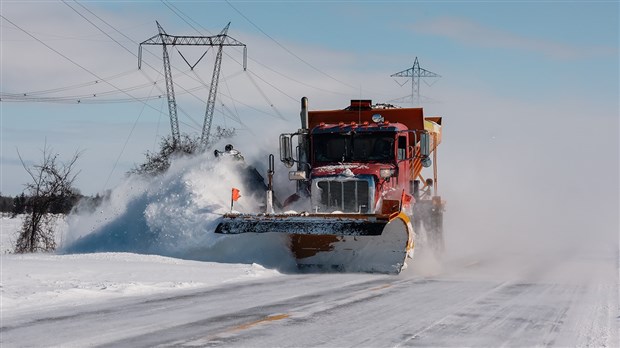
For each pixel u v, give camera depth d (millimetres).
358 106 25766
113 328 10836
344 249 20266
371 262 20016
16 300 13414
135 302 13562
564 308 13344
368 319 11914
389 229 19859
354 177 21469
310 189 22312
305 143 23859
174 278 17422
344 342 10023
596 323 11758
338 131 23141
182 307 12977
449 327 11273
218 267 19844
